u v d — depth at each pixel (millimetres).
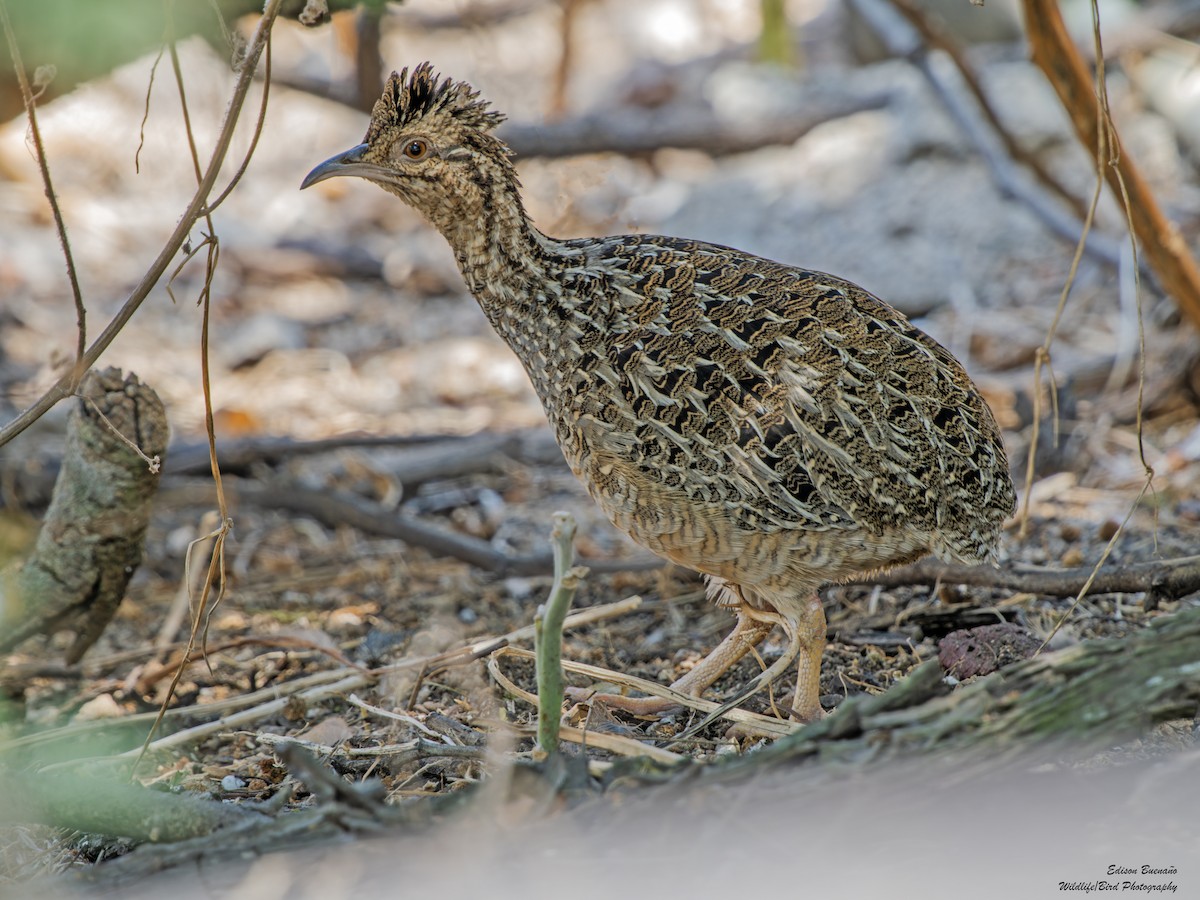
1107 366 12867
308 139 20781
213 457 7047
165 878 5316
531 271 7945
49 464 11727
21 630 8695
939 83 17078
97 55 7266
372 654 9508
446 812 5457
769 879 5062
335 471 12734
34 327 15750
